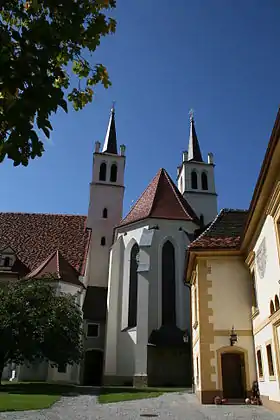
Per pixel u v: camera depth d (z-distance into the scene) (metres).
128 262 37.78
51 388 25.23
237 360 18.16
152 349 33.00
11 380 32.00
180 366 32.59
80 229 48.03
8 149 4.07
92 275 44.28
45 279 31.55
